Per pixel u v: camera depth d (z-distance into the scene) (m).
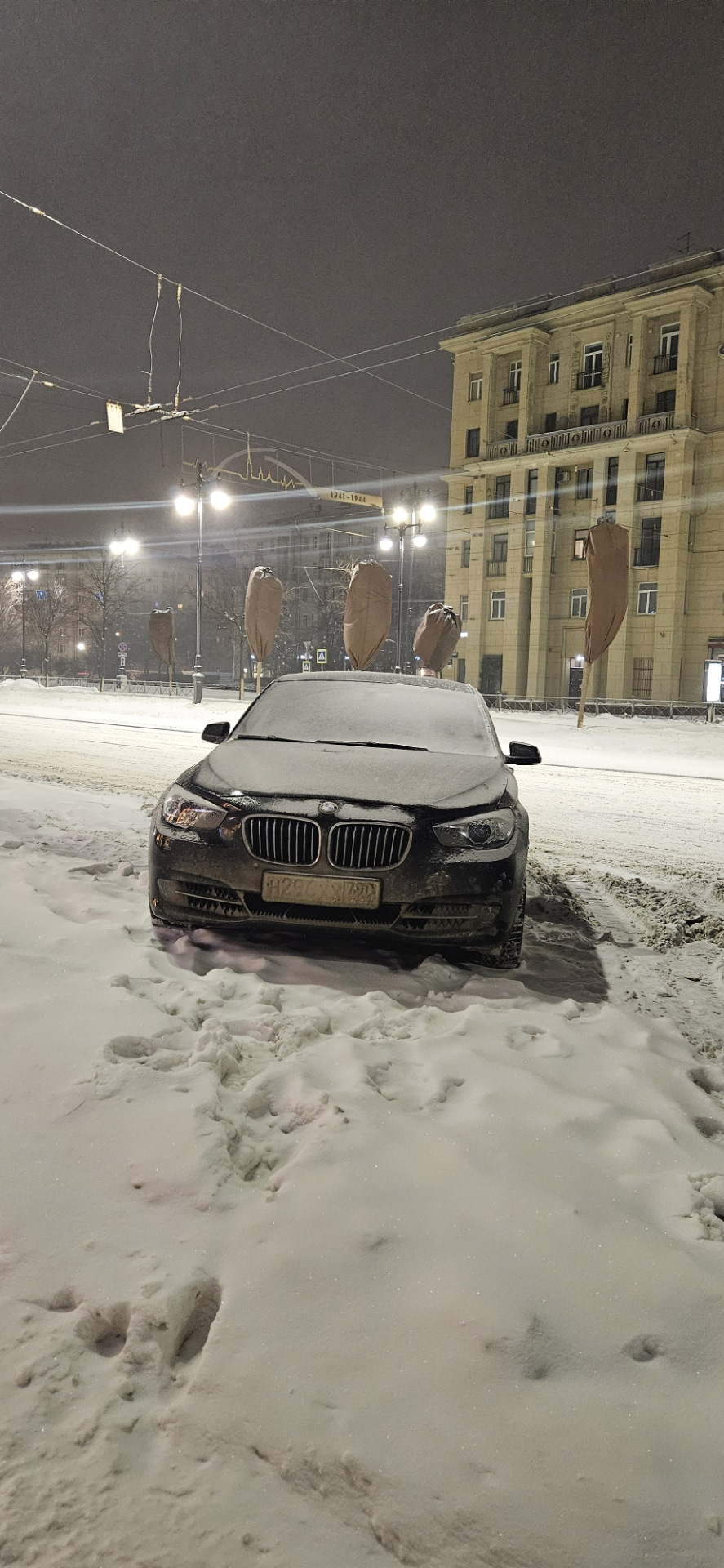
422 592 78.88
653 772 14.95
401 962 4.16
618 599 24.14
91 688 54.66
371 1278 1.84
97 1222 2.04
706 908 5.69
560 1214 2.06
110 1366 1.69
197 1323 1.83
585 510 45.88
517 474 47.28
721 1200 2.25
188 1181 2.18
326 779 4.22
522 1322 1.72
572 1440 1.48
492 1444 1.47
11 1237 1.99
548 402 46.78
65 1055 2.78
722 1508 1.38
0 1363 1.66
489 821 4.06
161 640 40.41
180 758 13.84
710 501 41.91
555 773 14.20
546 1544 1.32
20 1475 1.45
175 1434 1.53
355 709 5.32
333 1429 1.51
